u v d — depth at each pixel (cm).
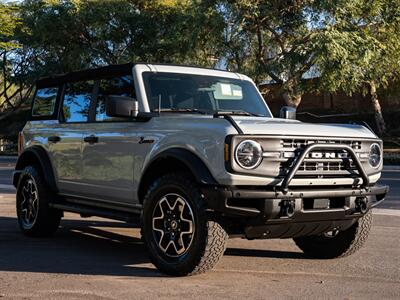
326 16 2691
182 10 3716
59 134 786
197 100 702
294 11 2775
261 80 2947
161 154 602
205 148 566
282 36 2912
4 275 605
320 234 641
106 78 732
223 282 576
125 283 570
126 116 637
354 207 607
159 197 601
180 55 3391
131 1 4134
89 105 750
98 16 3931
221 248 564
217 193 546
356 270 639
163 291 540
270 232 584
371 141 625
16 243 788
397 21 2717
